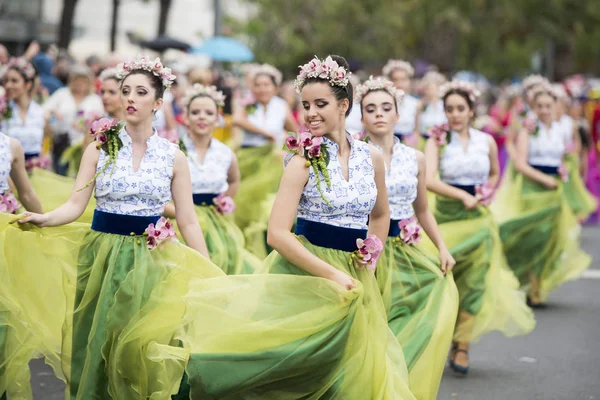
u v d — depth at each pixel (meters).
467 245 17.53
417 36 75.19
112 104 20.53
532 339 20.03
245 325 11.27
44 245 13.39
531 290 23.62
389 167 15.01
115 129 12.90
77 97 28.77
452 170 18.23
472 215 18.00
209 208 18.19
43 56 33.84
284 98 38.25
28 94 20.19
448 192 17.75
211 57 45.22
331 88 11.42
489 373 17.33
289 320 11.26
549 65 77.38
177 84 31.66
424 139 29.62
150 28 82.81
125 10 81.38
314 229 11.69
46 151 28.97
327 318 11.26
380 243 11.75
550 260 23.56
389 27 71.94
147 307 12.57
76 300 12.95
